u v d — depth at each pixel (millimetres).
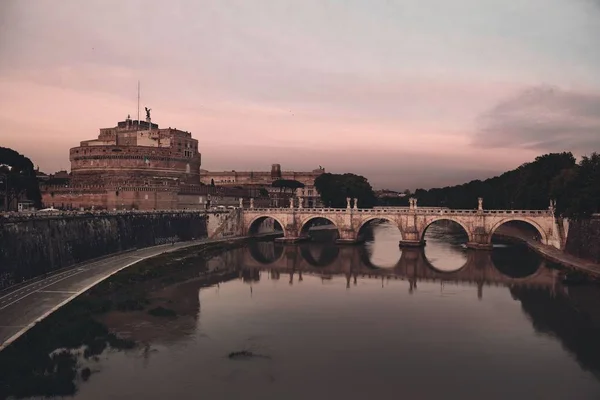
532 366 55094
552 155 169750
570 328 68250
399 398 47312
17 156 138500
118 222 125562
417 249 153750
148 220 141750
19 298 73375
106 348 58656
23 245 84000
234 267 120375
